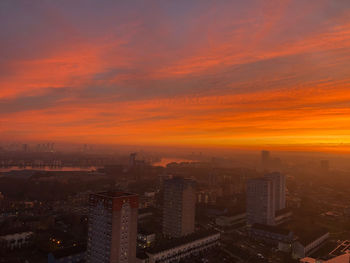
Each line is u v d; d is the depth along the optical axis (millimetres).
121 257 188125
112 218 184375
